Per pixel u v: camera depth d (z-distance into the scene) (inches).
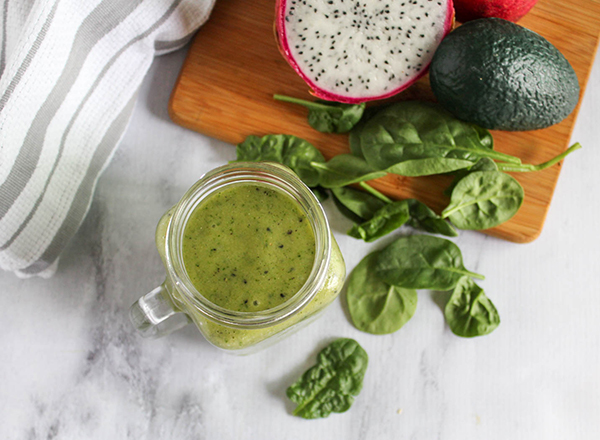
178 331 20.6
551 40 20.8
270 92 20.6
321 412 20.3
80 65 19.1
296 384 20.3
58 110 18.9
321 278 16.5
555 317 20.9
